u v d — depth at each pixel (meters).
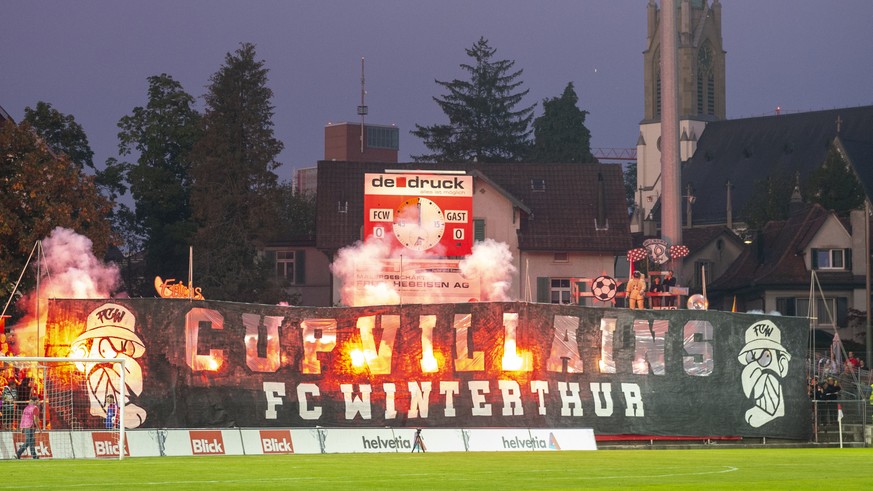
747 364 69.31
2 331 75.00
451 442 62.59
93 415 61.38
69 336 62.47
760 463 48.72
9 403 57.41
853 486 36.09
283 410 64.44
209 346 63.47
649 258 84.00
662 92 82.50
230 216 136.00
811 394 72.69
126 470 42.53
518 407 66.50
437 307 66.44
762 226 196.75
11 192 92.50
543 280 124.44
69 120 148.50
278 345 64.62
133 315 62.81
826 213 151.12
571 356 67.38
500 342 66.69
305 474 40.50
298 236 143.62
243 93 139.25
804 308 149.25
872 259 149.00
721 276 167.38
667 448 67.69
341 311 65.75
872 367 115.56
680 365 68.50
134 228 156.00
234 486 35.31
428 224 93.81
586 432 65.81
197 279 133.62
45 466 45.03
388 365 65.94
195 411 62.94
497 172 133.12
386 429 61.81
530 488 35.03
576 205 129.50
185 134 149.62
